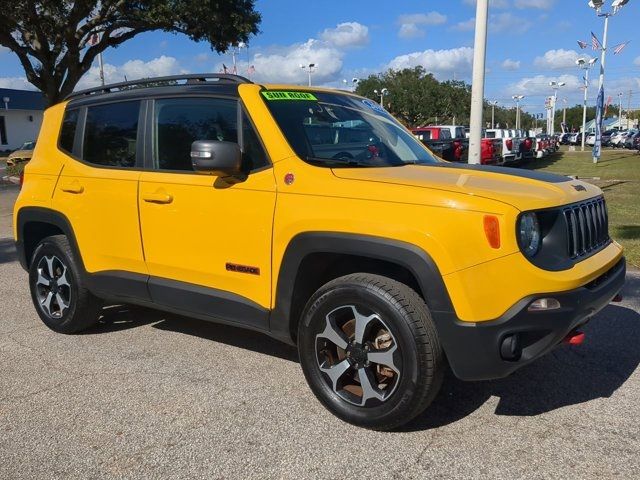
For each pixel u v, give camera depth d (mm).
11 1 16734
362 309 3350
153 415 3670
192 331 5184
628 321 5289
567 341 3338
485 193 3133
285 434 3416
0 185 20312
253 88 3943
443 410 3674
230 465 3127
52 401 3879
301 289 3664
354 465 3104
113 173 4512
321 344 3576
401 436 3375
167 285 4234
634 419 3553
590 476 2979
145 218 4273
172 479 3021
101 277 4660
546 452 3199
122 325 5371
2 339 5051
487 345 3043
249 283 3805
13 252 8828
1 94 55812
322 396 3580
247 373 4270
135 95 4508
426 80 63844
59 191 4887
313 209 3443
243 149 3852
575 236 3371
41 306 5227
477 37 9523
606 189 16469
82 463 3172
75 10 17859
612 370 4258
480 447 3256
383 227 3189
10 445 3359
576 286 3150
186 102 4199
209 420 3596
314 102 4191
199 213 3965
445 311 3078
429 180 3387
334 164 3715
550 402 3775
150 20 18016
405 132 4816
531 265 3045
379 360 3322
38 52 18625
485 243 3020
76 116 4969
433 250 3062
